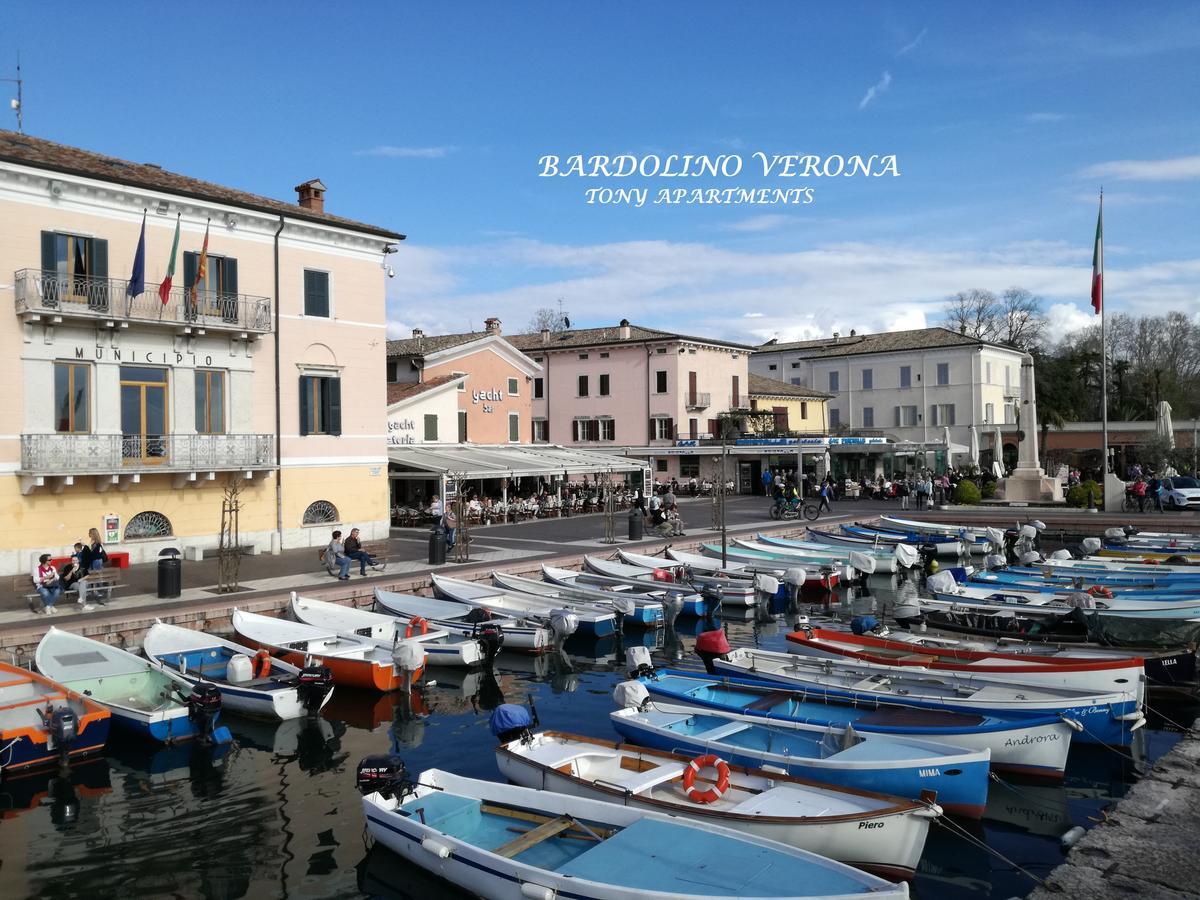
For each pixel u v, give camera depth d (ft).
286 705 45.57
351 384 98.89
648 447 180.55
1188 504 125.29
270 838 33.60
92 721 40.78
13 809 36.11
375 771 32.30
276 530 91.66
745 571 84.74
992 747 37.55
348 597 70.03
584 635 66.80
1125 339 268.62
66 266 77.25
